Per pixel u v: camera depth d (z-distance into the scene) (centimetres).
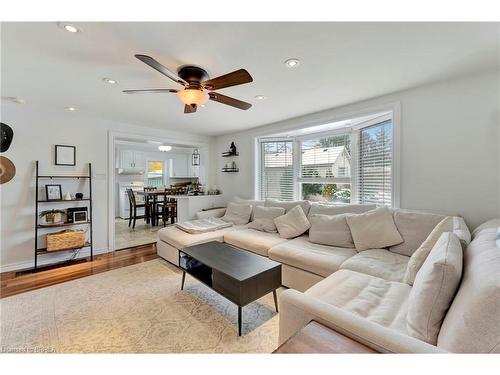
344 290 150
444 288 96
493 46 166
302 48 169
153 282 262
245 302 174
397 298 139
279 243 273
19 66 193
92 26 143
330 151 365
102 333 175
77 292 238
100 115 344
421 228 213
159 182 783
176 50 170
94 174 356
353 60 186
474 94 211
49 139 319
